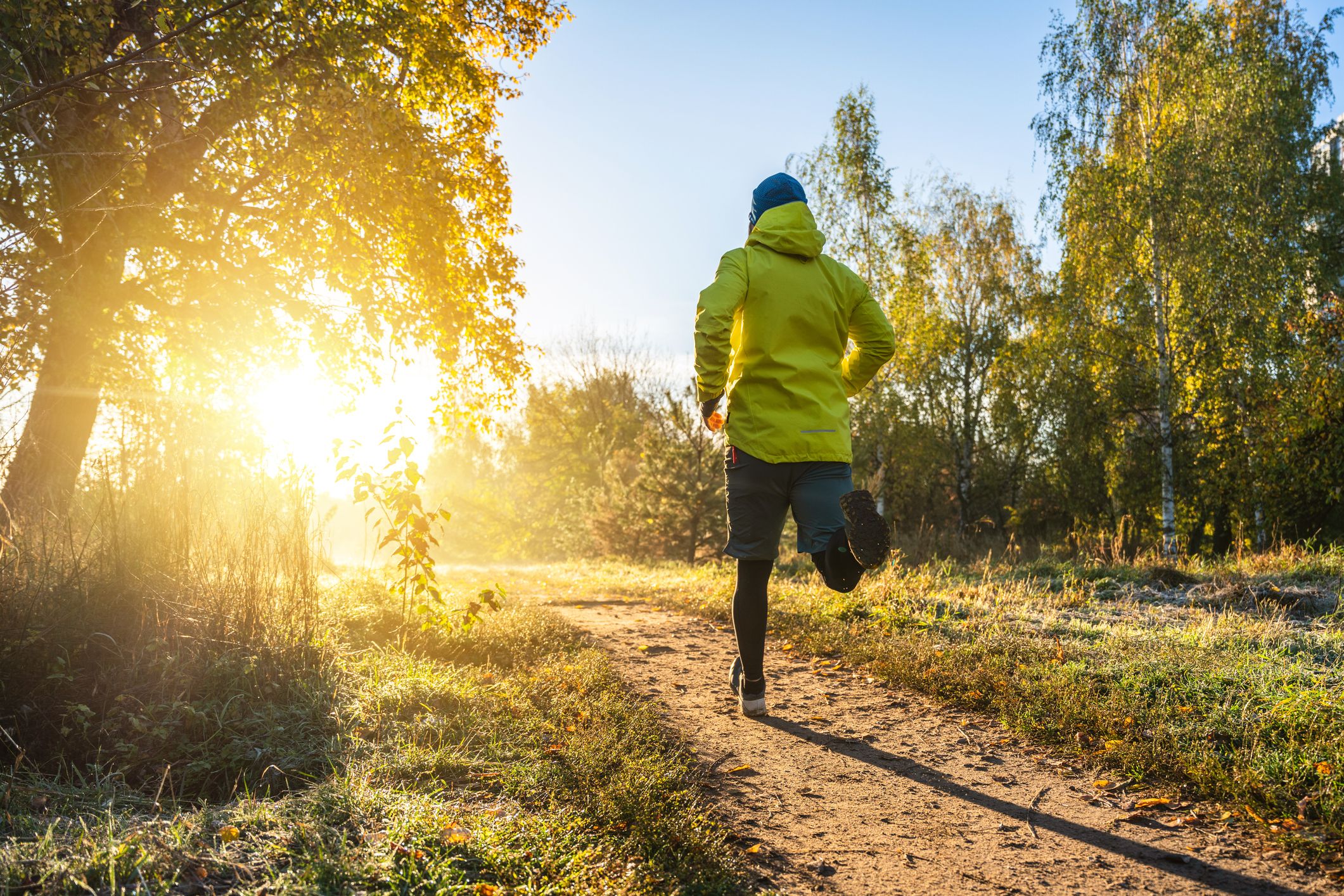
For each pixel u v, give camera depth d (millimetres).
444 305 11031
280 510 3979
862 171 20531
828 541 2875
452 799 2309
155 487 3865
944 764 2820
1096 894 1880
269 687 3137
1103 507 20750
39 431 4730
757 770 2756
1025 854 2109
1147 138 16312
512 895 1749
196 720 2838
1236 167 15461
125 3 7738
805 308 2963
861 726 3262
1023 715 3166
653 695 3715
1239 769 2516
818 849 2148
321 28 8438
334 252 10070
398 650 4188
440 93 10805
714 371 2834
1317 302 17141
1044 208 17953
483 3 11625
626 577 10633
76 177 7176
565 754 2725
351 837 1949
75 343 7766
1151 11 16422
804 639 4832
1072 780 2639
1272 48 18141
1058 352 18094
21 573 3254
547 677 3801
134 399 4184
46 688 2895
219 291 9664
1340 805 2197
